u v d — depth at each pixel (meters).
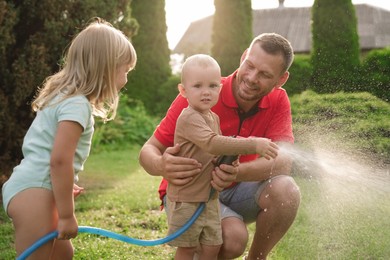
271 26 28.97
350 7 12.55
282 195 3.24
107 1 7.32
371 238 4.36
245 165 3.18
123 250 4.24
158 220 5.37
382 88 10.93
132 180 8.00
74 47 2.91
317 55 12.50
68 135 2.68
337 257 4.08
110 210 5.84
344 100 8.17
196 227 2.90
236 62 14.51
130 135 13.19
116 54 2.91
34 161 2.75
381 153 6.00
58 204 2.67
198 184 2.89
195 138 2.80
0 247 4.33
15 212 2.71
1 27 6.22
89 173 8.61
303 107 8.59
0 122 6.46
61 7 6.77
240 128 3.39
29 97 6.75
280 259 4.07
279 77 3.20
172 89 15.00
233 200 3.42
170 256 4.17
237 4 14.46
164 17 15.30
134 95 15.07
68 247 3.16
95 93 2.89
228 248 3.08
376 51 11.56
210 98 2.83
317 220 4.82
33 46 6.54
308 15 29.09
